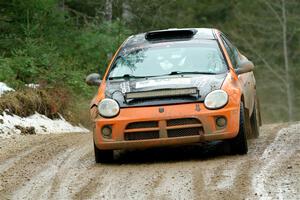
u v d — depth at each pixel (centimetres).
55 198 1884
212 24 9594
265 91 10150
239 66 2522
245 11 10050
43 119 3784
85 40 5075
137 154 2520
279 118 10100
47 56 4356
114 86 2392
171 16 7288
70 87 4422
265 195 1777
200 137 2259
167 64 2484
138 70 2478
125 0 6069
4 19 4659
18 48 4609
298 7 10181
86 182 2059
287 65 9850
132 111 2281
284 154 2294
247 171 2061
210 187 1895
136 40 2664
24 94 3812
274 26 10119
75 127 4094
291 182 1889
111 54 5166
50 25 4941
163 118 2255
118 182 2030
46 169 2294
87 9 6025
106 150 2327
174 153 2497
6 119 3394
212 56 2500
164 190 1895
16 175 2219
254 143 2608
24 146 2791
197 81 2341
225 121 2267
